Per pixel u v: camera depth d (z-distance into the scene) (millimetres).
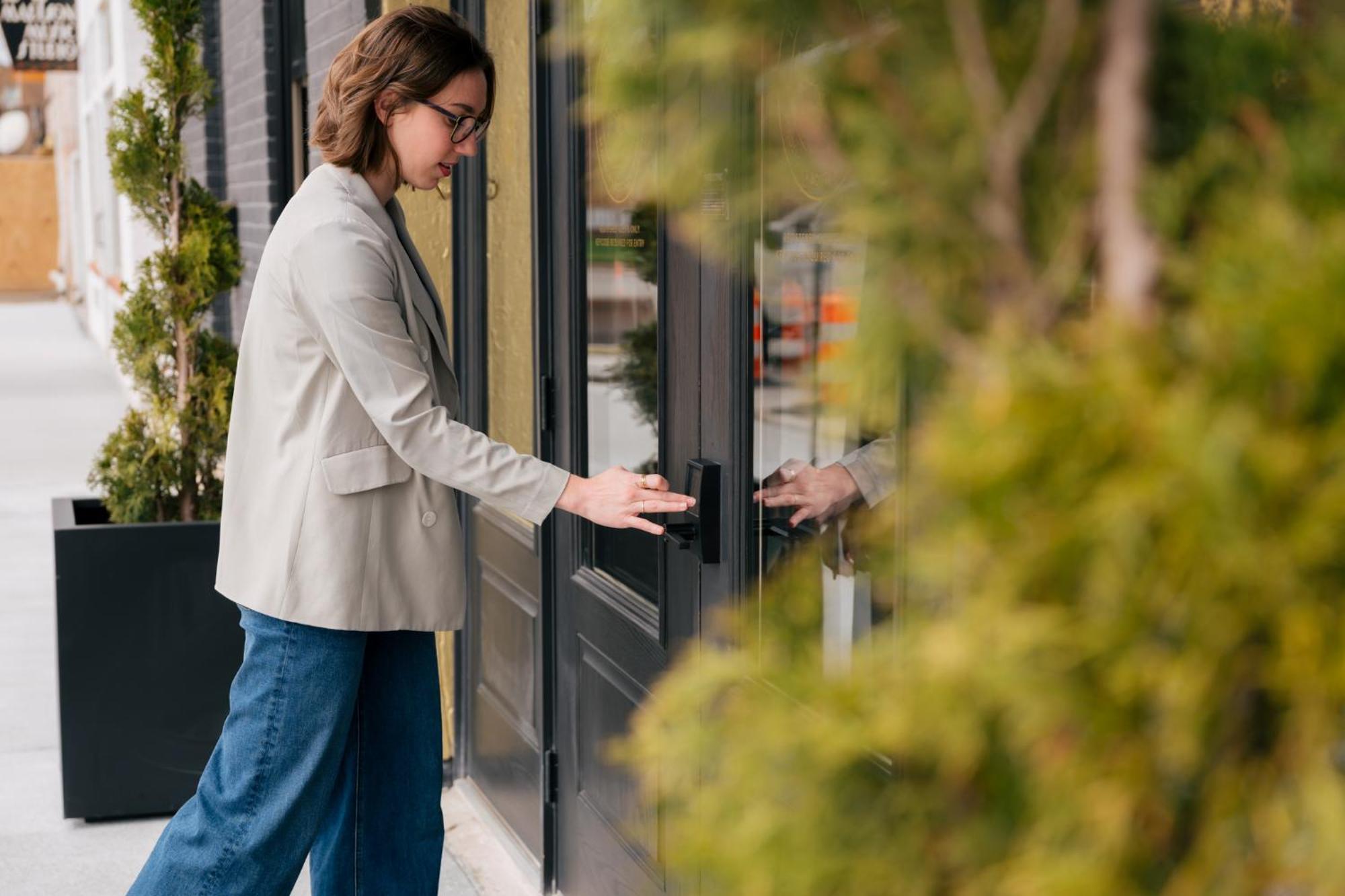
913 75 764
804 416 1904
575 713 3066
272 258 2369
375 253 2307
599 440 2918
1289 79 761
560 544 3092
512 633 3467
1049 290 738
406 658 2645
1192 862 684
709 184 854
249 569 2420
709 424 2318
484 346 3660
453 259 3752
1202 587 626
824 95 788
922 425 737
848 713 777
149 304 4094
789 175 825
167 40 4203
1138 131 712
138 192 4184
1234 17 792
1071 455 648
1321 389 622
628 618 2721
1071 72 746
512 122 3367
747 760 814
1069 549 650
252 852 2434
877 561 816
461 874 3398
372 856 2670
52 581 6387
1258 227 662
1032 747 710
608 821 2873
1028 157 760
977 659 678
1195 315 661
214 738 3787
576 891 3113
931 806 782
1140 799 673
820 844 789
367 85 2340
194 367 4141
